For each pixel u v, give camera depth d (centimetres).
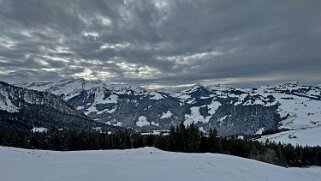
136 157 3203
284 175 3042
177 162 2880
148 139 11400
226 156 3916
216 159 3334
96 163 2523
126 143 11356
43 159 2739
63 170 2145
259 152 10512
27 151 3788
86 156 3172
